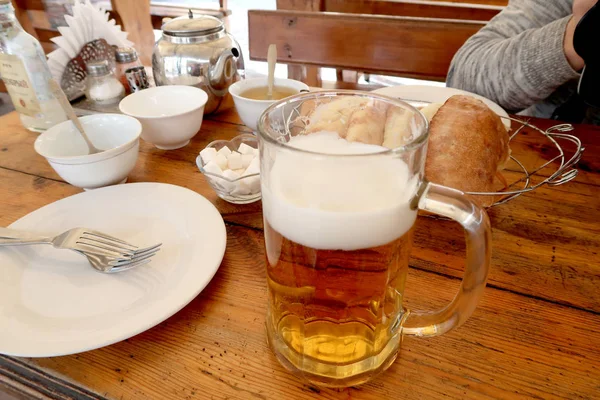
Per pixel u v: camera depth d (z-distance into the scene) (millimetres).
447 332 364
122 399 341
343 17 1180
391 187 289
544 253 484
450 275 462
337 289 313
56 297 421
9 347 354
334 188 285
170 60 849
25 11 1930
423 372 359
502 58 957
